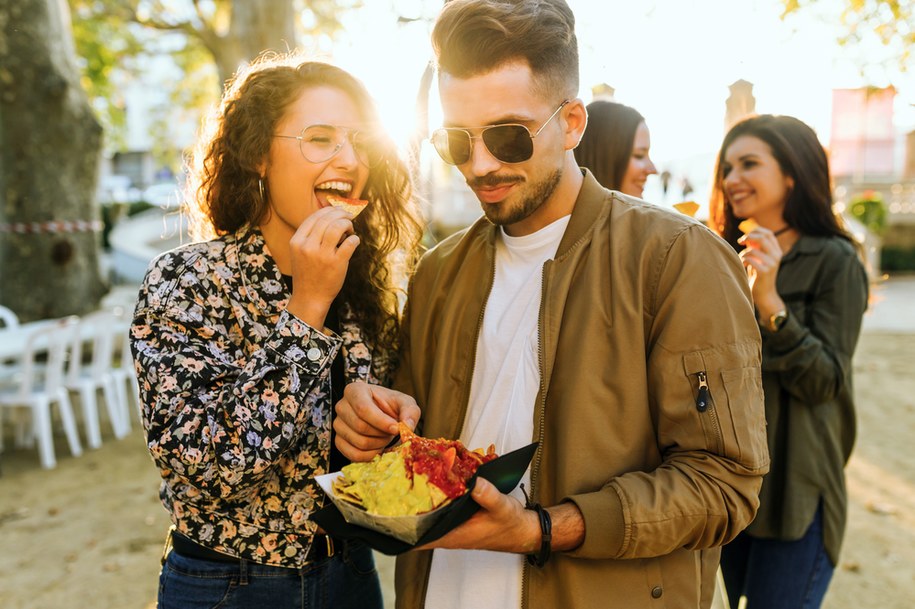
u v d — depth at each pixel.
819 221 2.61
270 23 9.22
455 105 1.50
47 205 8.89
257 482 1.50
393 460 1.35
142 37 21.06
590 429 1.47
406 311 1.94
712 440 1.40
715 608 2.30
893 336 12.66
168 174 42.78
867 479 6.03
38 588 4.18
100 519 5.14
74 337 6.52
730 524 1.42
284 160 1.67
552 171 1.55
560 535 1.38
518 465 1.39
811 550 2.38
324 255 1.52
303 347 1.51
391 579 4.43
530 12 1.49
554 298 1.57
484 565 1.58
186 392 1.50
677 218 1.54
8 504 5.41
